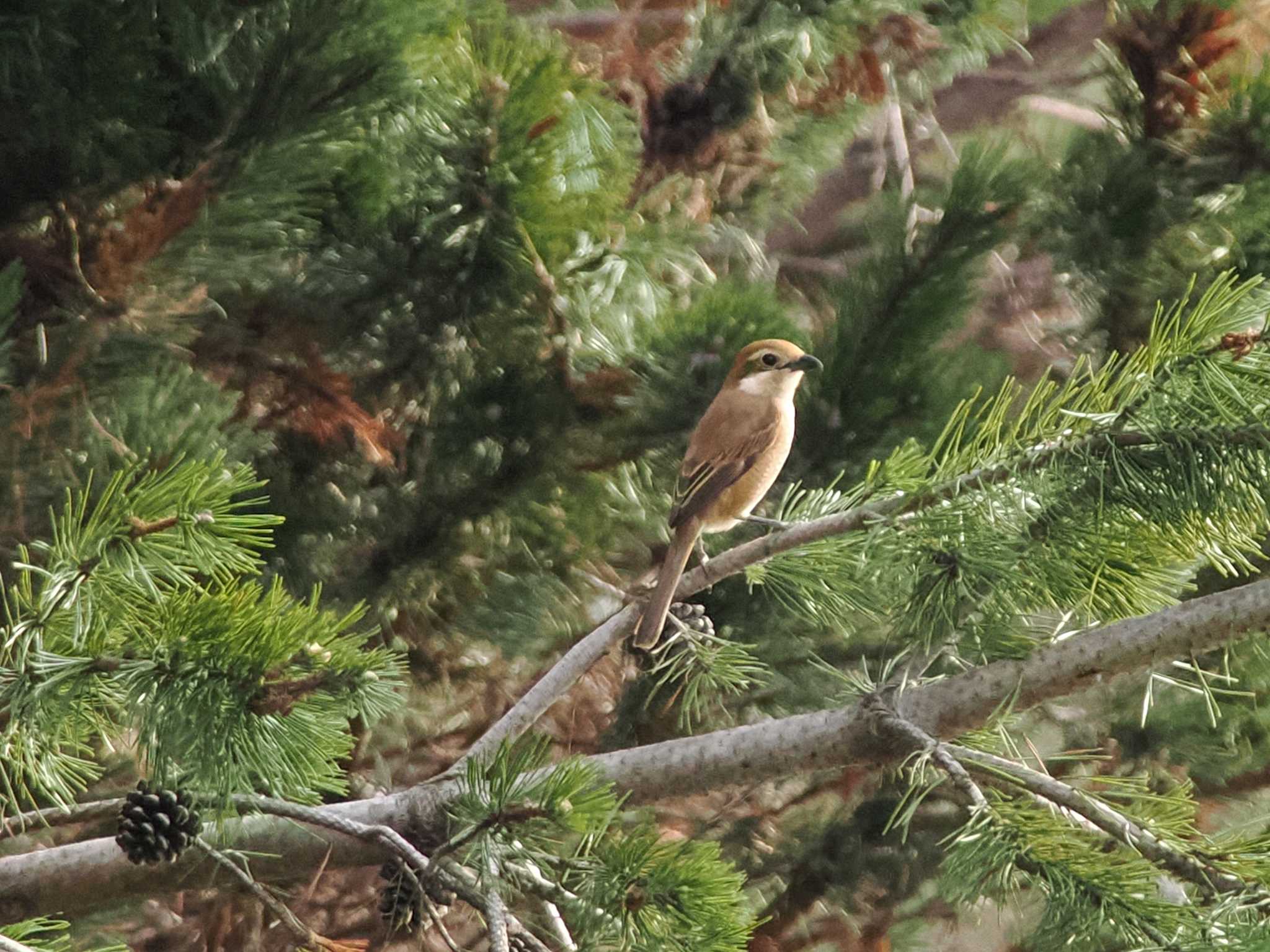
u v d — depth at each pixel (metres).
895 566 3.87
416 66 5.20
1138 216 6.61
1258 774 6.89
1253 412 3.55
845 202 10.45
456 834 3.47
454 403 5.96
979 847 3.31
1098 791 3.60
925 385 5.89
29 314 5.25
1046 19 9.91
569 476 6.02
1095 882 3.22
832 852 7.01
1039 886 3.29
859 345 5.84
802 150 7.68
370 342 5.95
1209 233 6.70
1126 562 3.86
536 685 4.38
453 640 6.49
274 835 4.09
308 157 5.09
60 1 4.89
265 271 5.61
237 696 2.98
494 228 5.55
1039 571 3.81
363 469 6.09
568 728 6.78
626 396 5.84
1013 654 3.92
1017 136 9.89
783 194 8.01
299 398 5.70
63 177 5.18
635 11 8.07
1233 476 3.59
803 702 6.35
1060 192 6.80
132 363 5.32
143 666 2.96
